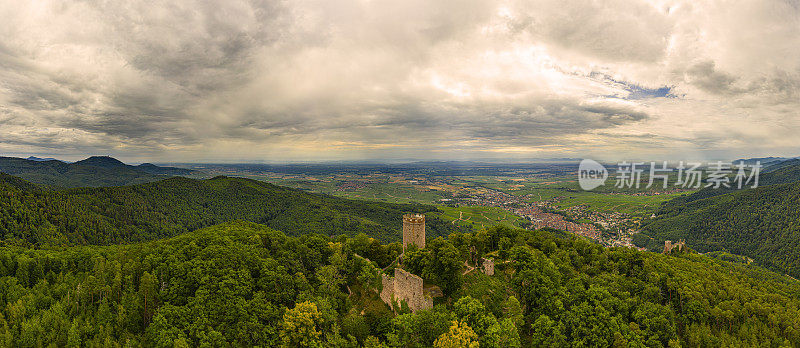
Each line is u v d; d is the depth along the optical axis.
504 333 72.94
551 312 86.50
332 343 70.94
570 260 121.69
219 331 74.69
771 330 93.06
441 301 85.31
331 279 88.50
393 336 70.56
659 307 92.75
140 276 90.44
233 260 92.62
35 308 78.62
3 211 187.62
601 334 80.50
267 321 77.88
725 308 99.81
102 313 77.44
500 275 103.38
